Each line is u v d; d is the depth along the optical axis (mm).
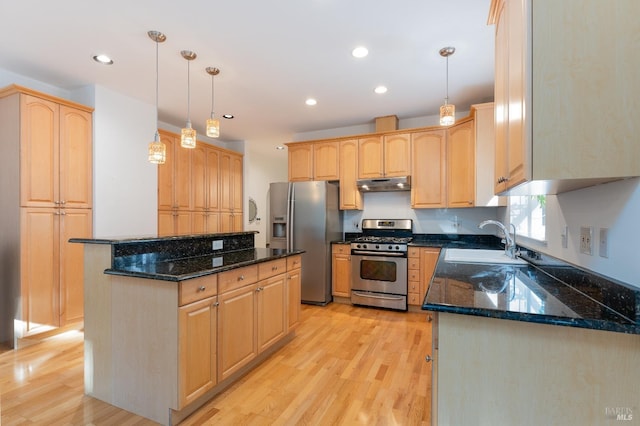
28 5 2061
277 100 3766
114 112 3488
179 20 2232
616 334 953
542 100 1039
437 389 1118
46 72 3031
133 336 1859
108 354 1951
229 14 2166
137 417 1824
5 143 2857
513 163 1285
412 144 4133
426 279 3818
